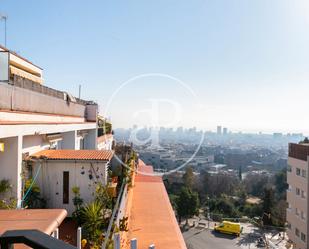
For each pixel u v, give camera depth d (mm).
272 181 83625
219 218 58125
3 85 8008
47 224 2910
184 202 52812
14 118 8445
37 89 10859
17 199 7875
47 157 9188
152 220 7176
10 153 7996
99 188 8805
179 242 5914
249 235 48438
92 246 5883
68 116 15062
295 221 32375
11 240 1072
